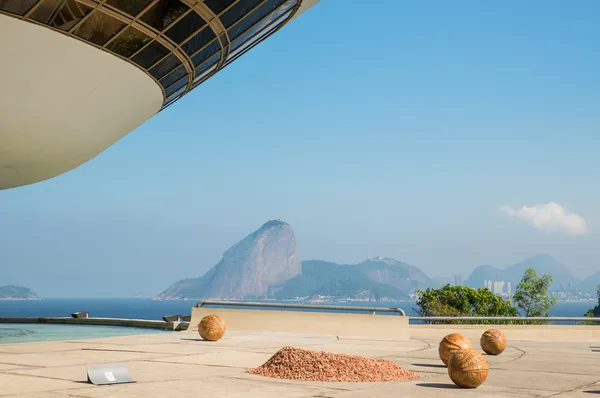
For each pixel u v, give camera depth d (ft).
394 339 71.51
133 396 26.76
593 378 37.01
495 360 48.75
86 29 57.88
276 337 67.41
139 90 72.49
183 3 59.52
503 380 35.45
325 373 33.53
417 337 75.97
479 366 31.37
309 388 29.86
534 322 189.26
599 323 245.04
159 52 65.51
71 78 63.87
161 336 65.21
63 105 68.49
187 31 63.93
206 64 74.84
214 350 50.62
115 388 29.17
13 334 74.74
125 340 59.67
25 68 60.64
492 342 53.72
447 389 30.81
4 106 66.28
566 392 30.91
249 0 64.69
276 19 72.79
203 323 60.70
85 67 62.85
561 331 78.48
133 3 56.70
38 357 43.29
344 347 57.57
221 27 66.54
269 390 29.01
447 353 41.14
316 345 58.80
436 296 229.66
